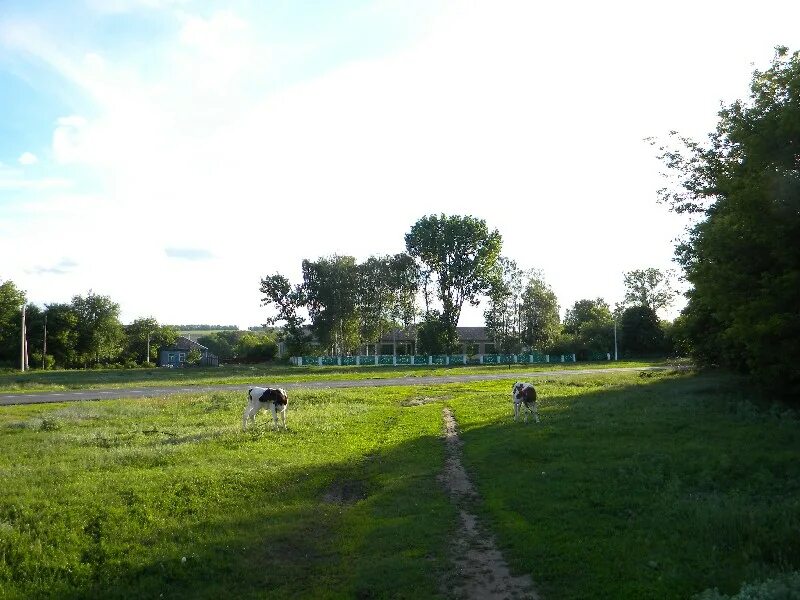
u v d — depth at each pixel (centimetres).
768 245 1559
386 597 754
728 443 1516
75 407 2728
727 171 2183
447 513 1078
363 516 1092
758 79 1706
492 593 755
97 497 1148
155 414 2533
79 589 803
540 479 1268
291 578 830
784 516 934
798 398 2194
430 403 2973
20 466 1455
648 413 2067
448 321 8412
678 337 3020
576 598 730
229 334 14838
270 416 2405
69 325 9112
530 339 9306
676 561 820
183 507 1122
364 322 8481
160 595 786
